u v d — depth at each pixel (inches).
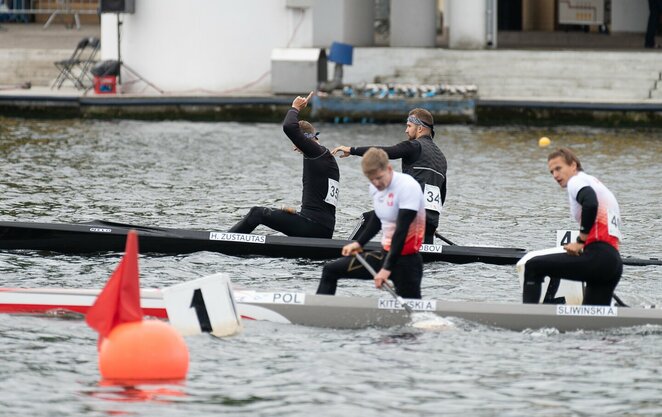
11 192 2564.0
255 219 1956.2
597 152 3395.7
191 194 2613.2
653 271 1863.9
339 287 1727.4
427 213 1910.7
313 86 4377.5
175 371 1256.2
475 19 4731.8
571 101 4220.0
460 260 1924.2
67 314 1521.9
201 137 3710.6
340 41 5024.6
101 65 4478.3
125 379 1244.5
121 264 1250.0
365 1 5142.7
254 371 1291.8
